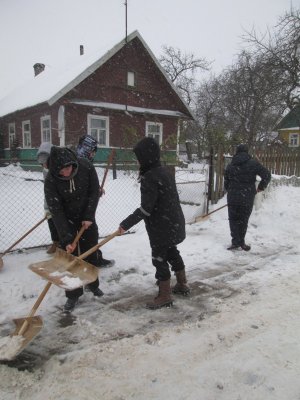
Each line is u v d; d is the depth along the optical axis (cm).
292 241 614
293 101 1788
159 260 364
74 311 358
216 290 411
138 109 1822
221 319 343
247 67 1777
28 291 394
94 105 1647
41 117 1808
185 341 305
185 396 239
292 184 973
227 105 2150
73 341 306
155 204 354
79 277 305
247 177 543
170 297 373
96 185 371
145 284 427
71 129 1647
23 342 272
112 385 250
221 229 674
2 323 332
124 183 1152
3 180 1252
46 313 353
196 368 268
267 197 796
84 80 1680
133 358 281
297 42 1620
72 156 339
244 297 392
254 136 1947
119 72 1794
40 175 1385
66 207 362
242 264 500
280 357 281
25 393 243
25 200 919
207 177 775
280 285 425
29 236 609
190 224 708
